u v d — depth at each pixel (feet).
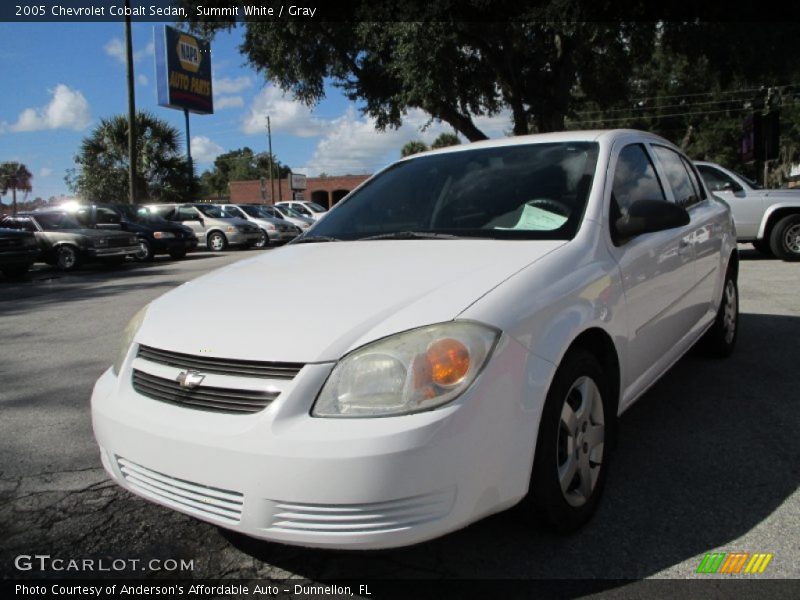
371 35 62.39
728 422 12.08
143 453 7.51
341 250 10.14
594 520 8.81
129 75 71.20
